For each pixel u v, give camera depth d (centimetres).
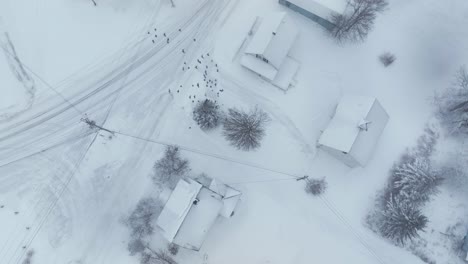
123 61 4628
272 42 4147
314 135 4572
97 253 4297
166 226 3831
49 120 4516
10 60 4566
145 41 4669
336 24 4456
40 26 4628
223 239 4388
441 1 4816
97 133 4494
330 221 4484
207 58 4650
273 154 4538
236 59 4638
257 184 4494
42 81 4556
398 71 4759
